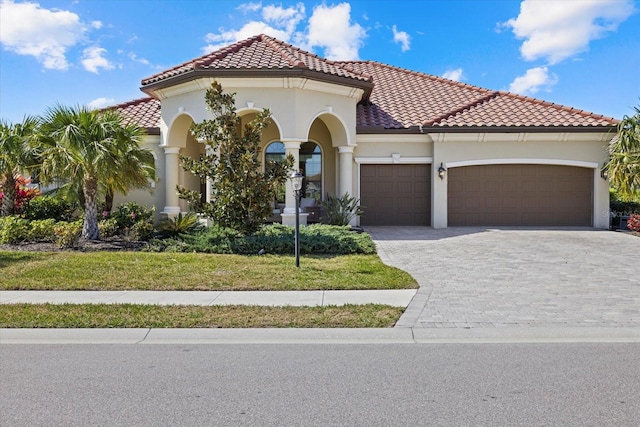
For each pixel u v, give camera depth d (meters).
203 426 4.13
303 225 16.30
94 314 7.40
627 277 10.03
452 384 4.98
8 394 4.79
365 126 19.09
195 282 9.39
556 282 9.59
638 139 16.66
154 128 19.09
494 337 6.61
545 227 19.00
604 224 18.84
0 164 15.52
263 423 4.18
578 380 5.08
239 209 13.10
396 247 14.05
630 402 4.55
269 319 7.19
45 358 5.84
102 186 15.02
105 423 4.18
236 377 5.20
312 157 21.03
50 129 13.55
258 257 11.99
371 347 6.23
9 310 7.61
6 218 14.76
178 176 18.67
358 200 18.39
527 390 4.83
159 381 5.10
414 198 19.80
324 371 5.37
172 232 15.02
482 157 19.06
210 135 12.89
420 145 19.50
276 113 16.28
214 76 15.83
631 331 6.68
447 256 12.54
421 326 6.91
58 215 17.50
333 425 4.14
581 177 19.25
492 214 19.45
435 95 22.39
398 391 4.82
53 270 10.23
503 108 20.00
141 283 9.30
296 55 17.75
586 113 19.30
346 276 9.82
